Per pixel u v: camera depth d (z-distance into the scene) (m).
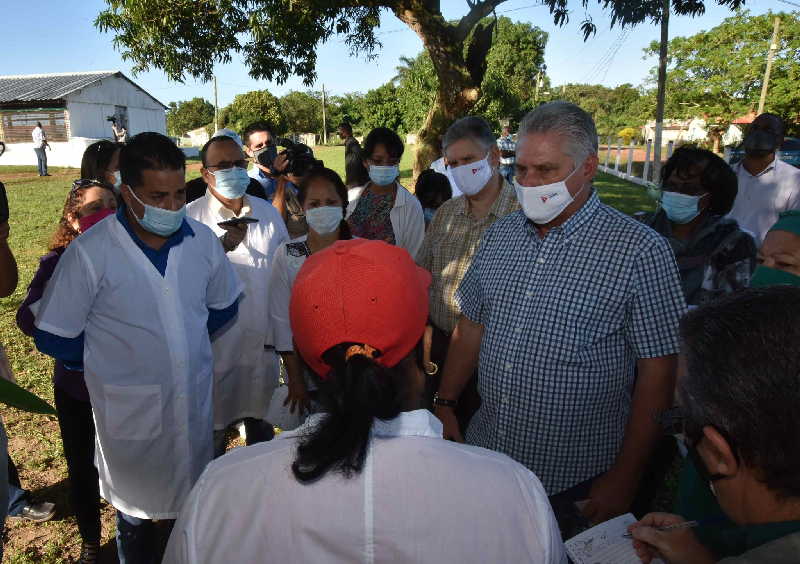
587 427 1.90
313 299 0.97
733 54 27.86
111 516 3.19
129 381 2.24
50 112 26.47
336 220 2.72
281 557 0.85
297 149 4.36
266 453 0.93
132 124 30.66
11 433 3.92
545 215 1.83
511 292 1.96
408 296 0.98
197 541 0.88
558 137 1.77
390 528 0.84
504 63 43.41
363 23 14.33
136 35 12.48
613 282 1.78
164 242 2.27
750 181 4.48
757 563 0.82
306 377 2.67
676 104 30.33
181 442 2.35
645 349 1.79
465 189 2.84
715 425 0.89
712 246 2.74
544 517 0.91
